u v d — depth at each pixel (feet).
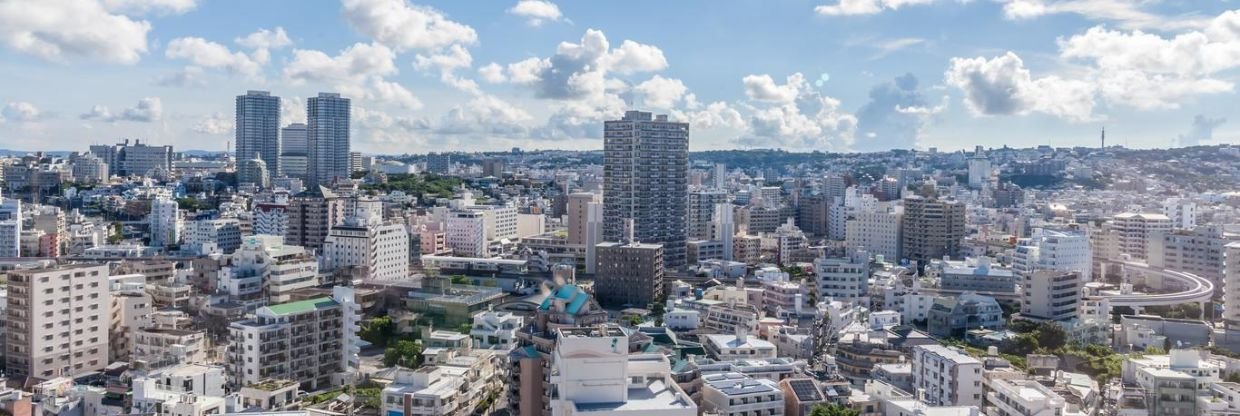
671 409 563.48
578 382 583.58
